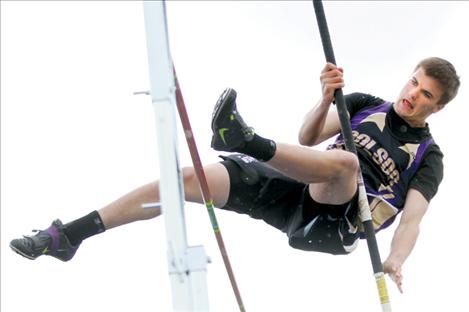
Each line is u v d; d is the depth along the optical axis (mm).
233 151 13852
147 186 15047
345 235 16094
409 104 16500
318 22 15875
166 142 10438
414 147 16656
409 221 16234
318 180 14641
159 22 10820
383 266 15820
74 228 14734
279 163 14031
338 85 15633
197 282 10461
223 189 15641
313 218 15953
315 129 16234
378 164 16453
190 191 15250
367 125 16719
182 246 10250
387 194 16453
